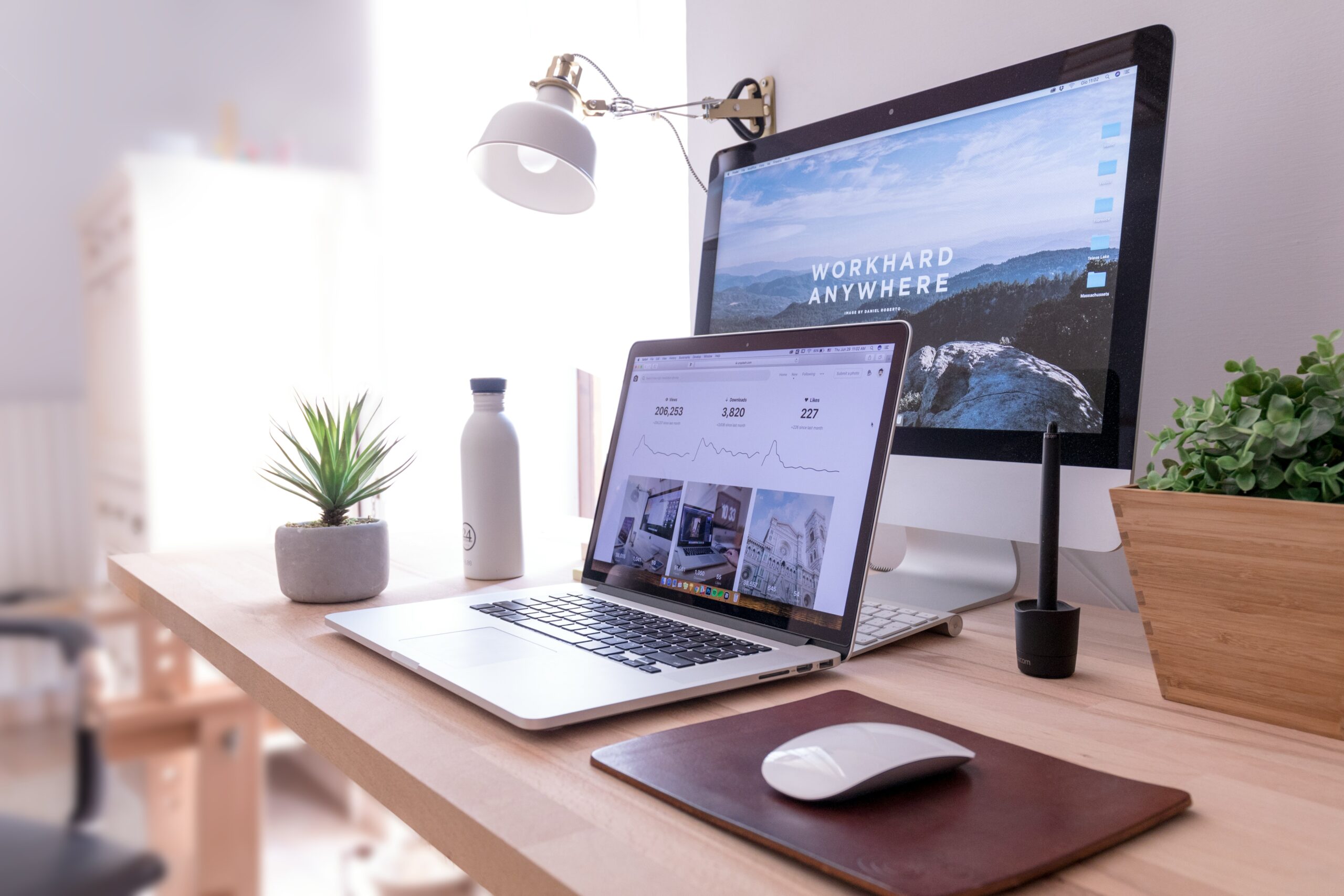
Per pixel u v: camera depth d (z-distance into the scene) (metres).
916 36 1.12
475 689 0.56
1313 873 0.36
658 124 1.78
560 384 2.27
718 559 0.77
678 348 0.90
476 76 2.50
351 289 2.88
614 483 0.91
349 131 2.85
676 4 1.74
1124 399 0.73
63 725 2.70
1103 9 0.94
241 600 0.92
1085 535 0.75
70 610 2.93
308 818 2.72
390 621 0.75
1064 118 0.79
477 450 1.00
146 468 2.82
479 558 1.01
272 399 2.93
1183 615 0.57
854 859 0.36
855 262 0.96
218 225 2.92
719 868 0.37
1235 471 0.56
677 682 0.58
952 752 0.43
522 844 0.39
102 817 1.32
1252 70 0.84
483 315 2.48
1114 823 0.39
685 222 1.74
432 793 0.45
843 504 0.69
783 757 0.43
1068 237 0.78
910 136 0.91
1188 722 0.55
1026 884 0.35
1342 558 0.50
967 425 0.85
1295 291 0.82
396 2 2.67
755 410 0.79
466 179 2.53
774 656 0.65
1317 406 0.54
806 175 1.01
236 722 2.21
